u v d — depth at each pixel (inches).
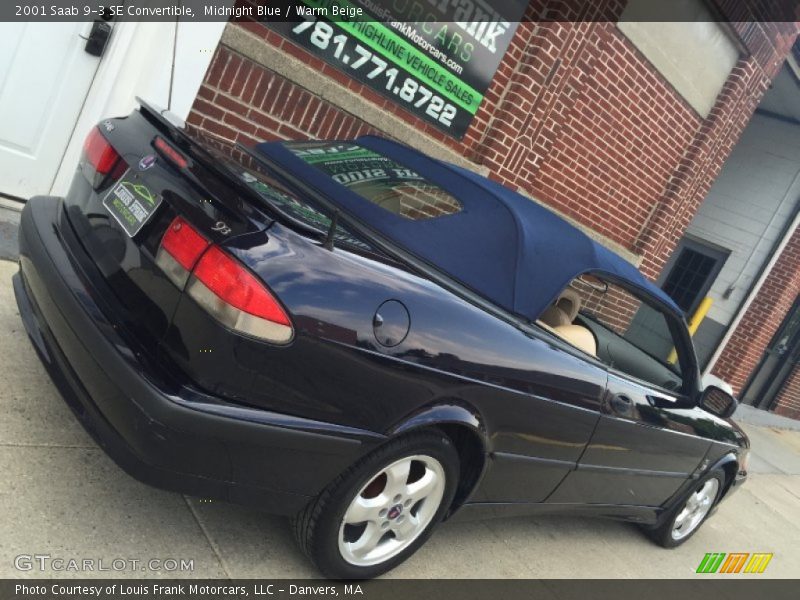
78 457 99.4
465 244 108.2
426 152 221.6
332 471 87.6
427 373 91.4
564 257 112.9
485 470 106.1
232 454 79.7
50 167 166.2
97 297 85.9
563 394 111.6
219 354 78.1
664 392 145.6
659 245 331.3
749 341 447.2
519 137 242.7
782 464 349.4
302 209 91.3
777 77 374.9
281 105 186.2
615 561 154.1
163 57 163.8
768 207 428.5
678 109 302.4
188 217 82.9
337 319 82.7
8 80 155.2
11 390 107.2
